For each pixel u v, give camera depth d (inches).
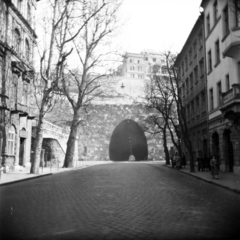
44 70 881.5
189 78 1497.3
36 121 1364.4
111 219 274.7
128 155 2723.9
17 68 1016.9
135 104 2519.7
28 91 1172.5
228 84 914.7
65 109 2092.8
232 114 777.6
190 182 650.8
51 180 685.3
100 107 2458.2
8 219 277.6
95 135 2427.4
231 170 919.7
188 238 217.3
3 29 939.3
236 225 256.4
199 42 1285.7
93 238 217.0
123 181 621.0
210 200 394.0
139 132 2613.2
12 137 1013.8
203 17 1186.6
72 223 260.5
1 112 914.7
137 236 221.5
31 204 354.9
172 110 2055.9
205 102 1187.3
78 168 1224.2
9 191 492.4
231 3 617.6
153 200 380.8
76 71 1374.3
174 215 293.4
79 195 422.9
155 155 2507.4
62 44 874.1
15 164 1035.9
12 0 1004.6
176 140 2512.3
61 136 1593.3
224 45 910.4
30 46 1190.3
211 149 1080.8
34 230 239.8
